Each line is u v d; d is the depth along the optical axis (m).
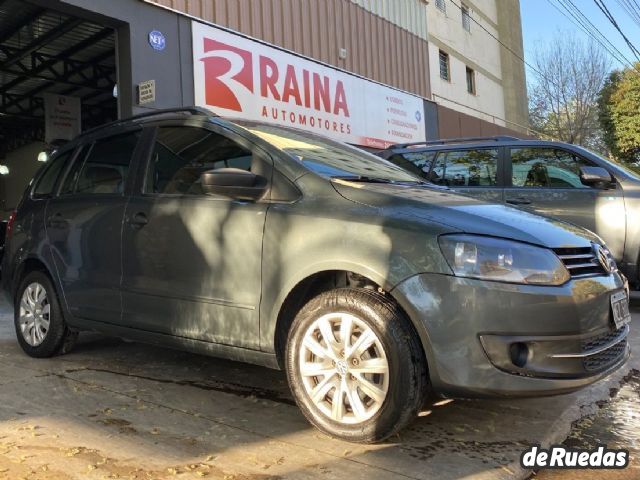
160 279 3.83
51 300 4.63
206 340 3.62
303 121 11.77
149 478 2.67
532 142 7.10
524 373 2.81
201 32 9.66
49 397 3.76
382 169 4.21
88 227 4.32
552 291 2.87
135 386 4.02
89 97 16.70
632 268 6.25
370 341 2.96
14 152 21.22
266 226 3.36
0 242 8.47
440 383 2.86
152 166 4.12
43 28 11.69
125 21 8.54
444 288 2.84
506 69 25.05
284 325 3.39
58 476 2.68
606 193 6.42
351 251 3.05
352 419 3.01
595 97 30.47
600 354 3.12
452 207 3.19
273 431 3.24
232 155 3.75
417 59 16.52
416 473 2.75
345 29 13.43
